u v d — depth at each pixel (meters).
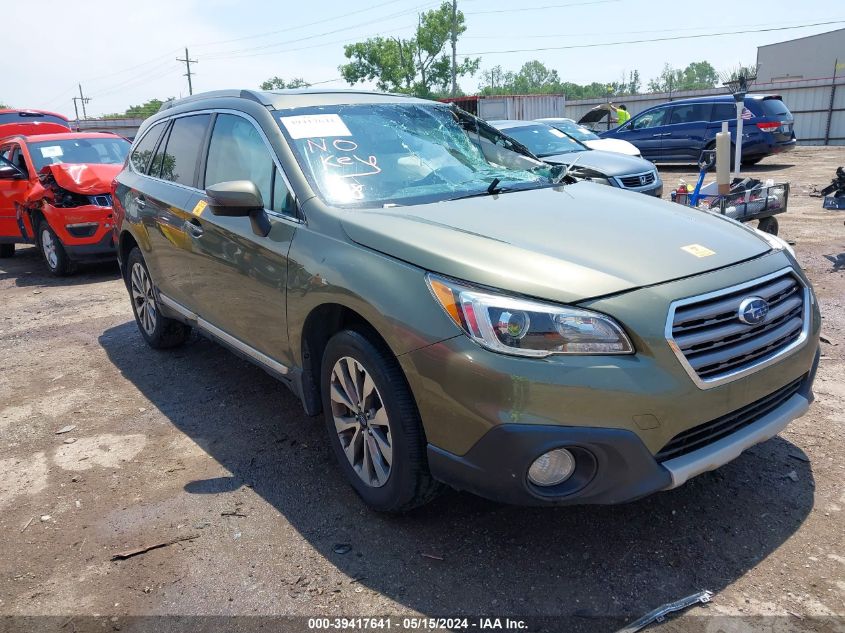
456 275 2.54
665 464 2.43
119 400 4.54
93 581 2.73
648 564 2.65
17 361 5.45
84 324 6.43
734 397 2.51
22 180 9.11
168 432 4.02
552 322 2.36
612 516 2.96
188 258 4.18
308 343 3.23
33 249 11.38
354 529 2.97
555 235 2.81
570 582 2.57
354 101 3.95
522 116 28.80
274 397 4.44
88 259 8.38
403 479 2.74
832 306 5.64
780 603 2.41
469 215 3.04
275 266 3.29
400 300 2.62
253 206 3.26
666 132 17.91
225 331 3.98
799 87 26.25
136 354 5.44
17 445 3.97
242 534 2.98
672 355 2.39
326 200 3.22
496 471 2.40
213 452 3.74
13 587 2.72
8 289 8.24
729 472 3.25
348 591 2.60
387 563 2.74
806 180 14.28
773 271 2.78
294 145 3.47
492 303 2.41
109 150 9.74
